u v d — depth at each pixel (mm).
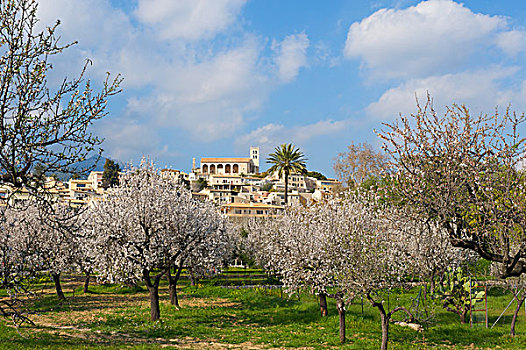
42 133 9078
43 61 9398
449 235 11188
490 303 31328
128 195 25547
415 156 11258
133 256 23781
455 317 26594
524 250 10273
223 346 19297
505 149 10633
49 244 29094
